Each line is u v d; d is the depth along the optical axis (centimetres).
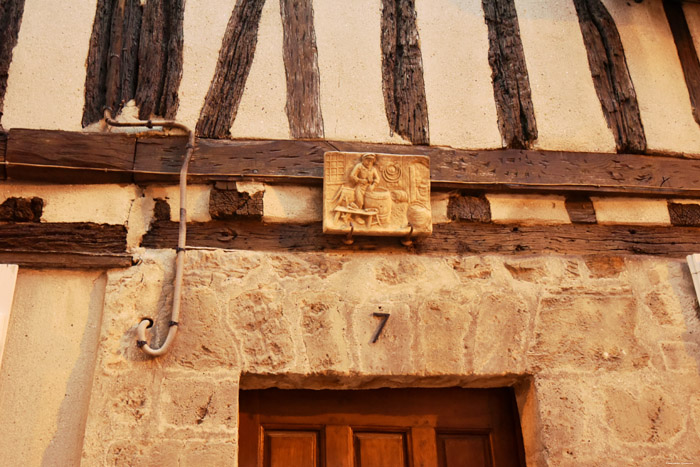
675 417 296
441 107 355
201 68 347
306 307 300
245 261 307
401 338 299
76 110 329
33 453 268
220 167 323
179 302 291
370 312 302
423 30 376
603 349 306
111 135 322
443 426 311
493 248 329
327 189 317
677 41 394
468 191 338
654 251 339
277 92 347
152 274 299
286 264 309
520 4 389
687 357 308
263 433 300
